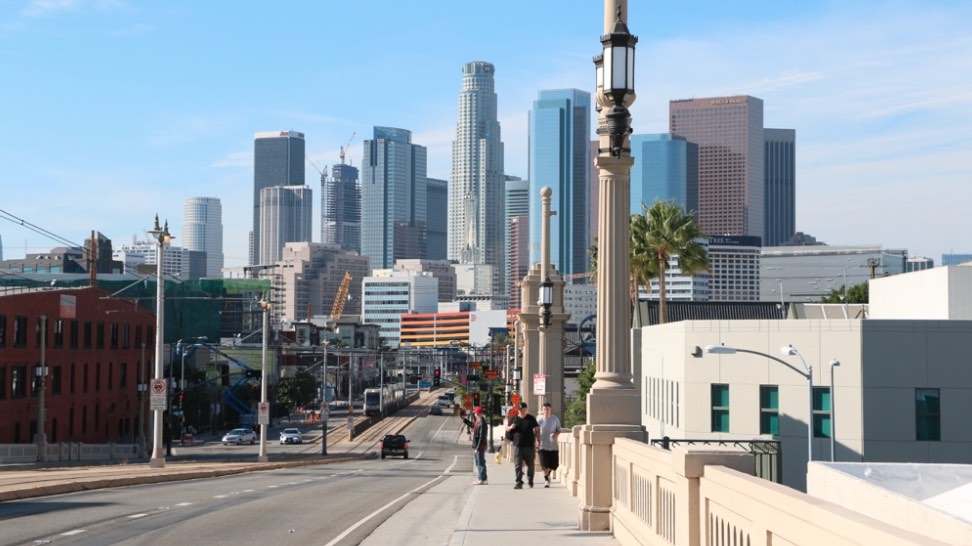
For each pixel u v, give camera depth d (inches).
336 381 7086.6
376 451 3417.8
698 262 2335.1
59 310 2650.1
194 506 818.8
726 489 319.9
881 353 1440.7
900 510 417.1
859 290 4232.3
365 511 805.2
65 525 650.8
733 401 1556.3
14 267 7406.5
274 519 727.7
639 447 490.0
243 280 5816.9
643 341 1991.9
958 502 465.1
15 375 2401.6
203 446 3545.8
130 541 579.5
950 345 1425.9
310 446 3676.2
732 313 2871.6
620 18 539.5
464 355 6604.3
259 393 4771.2
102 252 7027.6
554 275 1881.2
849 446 1446.9
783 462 1502.2
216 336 4778.5
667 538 417.7
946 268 1768.0
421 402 7322.8
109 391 3026.6
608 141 578.2
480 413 1077.1
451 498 957.2
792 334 1507.1
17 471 1446.9
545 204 1488.7
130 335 3208.7
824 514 223.9
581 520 608.4
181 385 3065.9
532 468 998.4
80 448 2368.4
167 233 1694.1
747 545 295.4
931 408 1428.4
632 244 2364.7
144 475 1229.1
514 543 558.9
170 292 4557.1
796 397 1499.8
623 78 506.9
